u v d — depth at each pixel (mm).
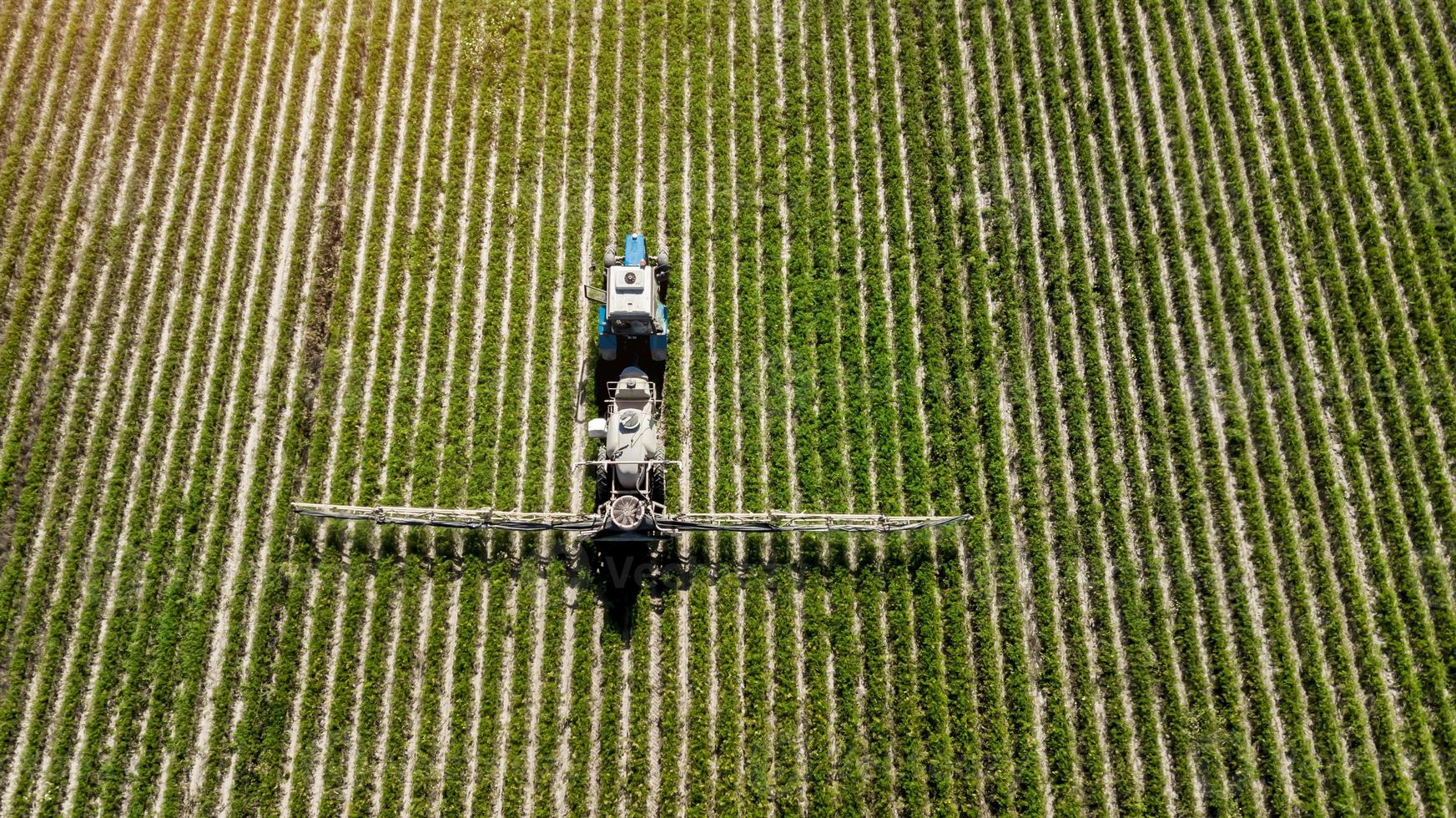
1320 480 17281
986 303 18688
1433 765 15570
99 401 18297
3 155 20297
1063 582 16781
